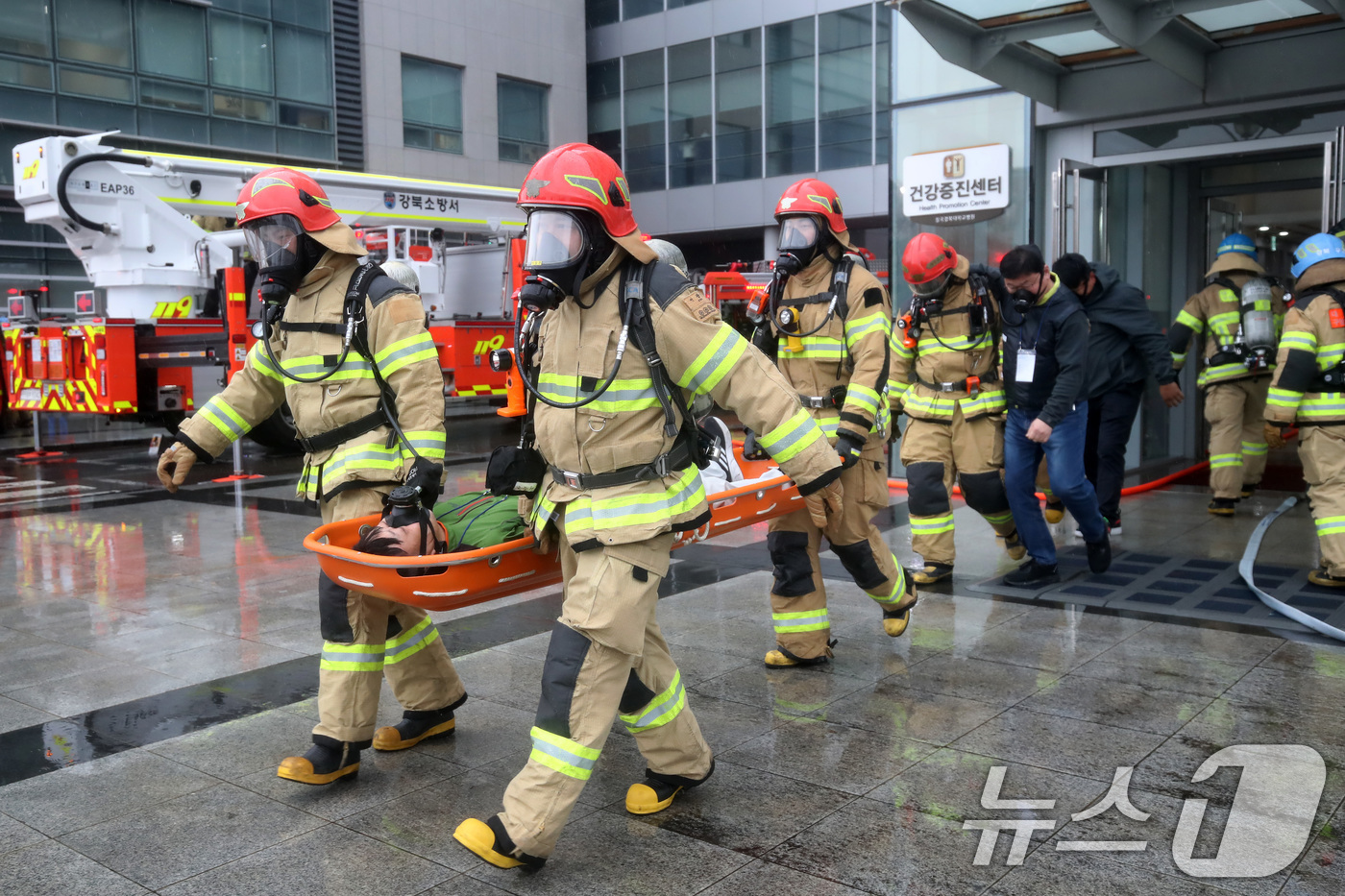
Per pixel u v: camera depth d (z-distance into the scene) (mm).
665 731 3047
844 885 2660
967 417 5633
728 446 4359
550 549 3188
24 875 2785
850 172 23688
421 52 23438
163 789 3322
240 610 5594
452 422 17406
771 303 4418
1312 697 3912
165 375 11570
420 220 14172
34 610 5625
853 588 5797
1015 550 6219
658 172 26438
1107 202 8594
